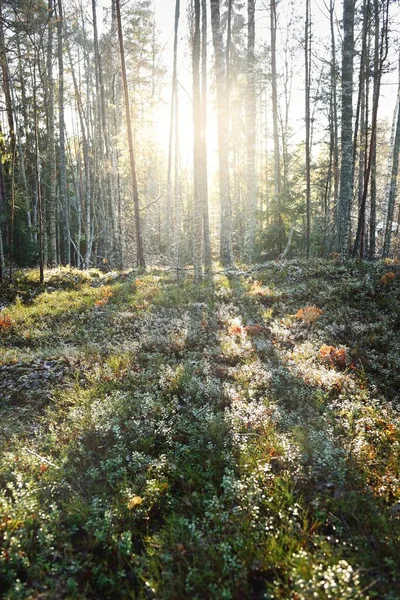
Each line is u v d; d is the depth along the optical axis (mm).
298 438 4883
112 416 5754
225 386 6395
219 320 9859
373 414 5457
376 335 8039
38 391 6871
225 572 3293
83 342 9250
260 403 5918
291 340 8500
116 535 3795
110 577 3461
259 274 13672
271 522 3766
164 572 3320
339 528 3666
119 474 4648
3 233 23484
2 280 15914
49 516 3973
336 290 10609
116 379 6980
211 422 5297
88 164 27938
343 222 15484
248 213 18609
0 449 5297
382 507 3881
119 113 26828
